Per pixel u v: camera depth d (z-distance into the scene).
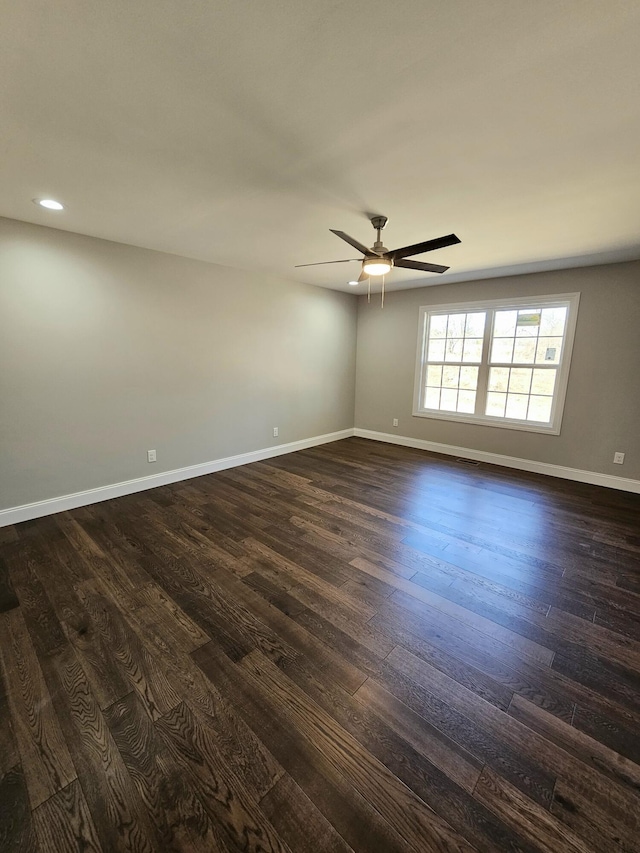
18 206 2.54
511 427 4.75
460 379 5.22
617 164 1.92
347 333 6.07
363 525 3.14
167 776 1.28
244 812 1.18
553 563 2.60
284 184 2.16
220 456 4.56
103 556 2.62
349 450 5.61
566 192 2.24
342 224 2.82
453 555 2.69
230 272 4.29
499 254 3.56
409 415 5.77
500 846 1.10
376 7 1.06
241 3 1.05
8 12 1.08
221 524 3.12
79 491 3.43
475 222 2.75
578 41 1.16
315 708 1.53
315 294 5.39
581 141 1.72
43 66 1.28
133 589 2.27
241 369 4.61
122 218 2.74
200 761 1.32
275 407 5.13
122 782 1.26
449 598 2.22
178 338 3.93
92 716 1.48
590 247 3.33
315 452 5.48
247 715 1.49
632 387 3.89
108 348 3.44
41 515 3.22
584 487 4.09
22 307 2.93
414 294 5.46
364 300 6.05
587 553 2.74
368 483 4.16
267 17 1.10
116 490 3.68
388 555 2.68
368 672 1.70
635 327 3.82
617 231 2.92
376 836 1.12
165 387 3.91
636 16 1.06
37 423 3.12
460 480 4.28
